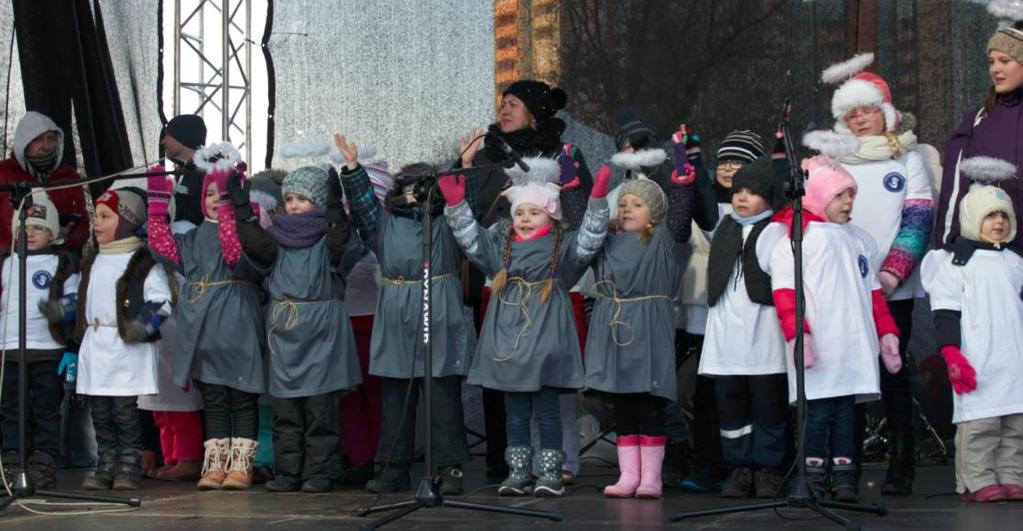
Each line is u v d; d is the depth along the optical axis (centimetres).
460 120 809
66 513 531
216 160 605
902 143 597
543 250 574
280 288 603
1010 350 554
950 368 557
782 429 557
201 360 616
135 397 629
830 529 455
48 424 644
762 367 554
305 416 612
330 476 605
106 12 791
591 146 806
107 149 791
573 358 571
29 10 772
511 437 579
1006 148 580
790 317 532
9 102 770
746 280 558
